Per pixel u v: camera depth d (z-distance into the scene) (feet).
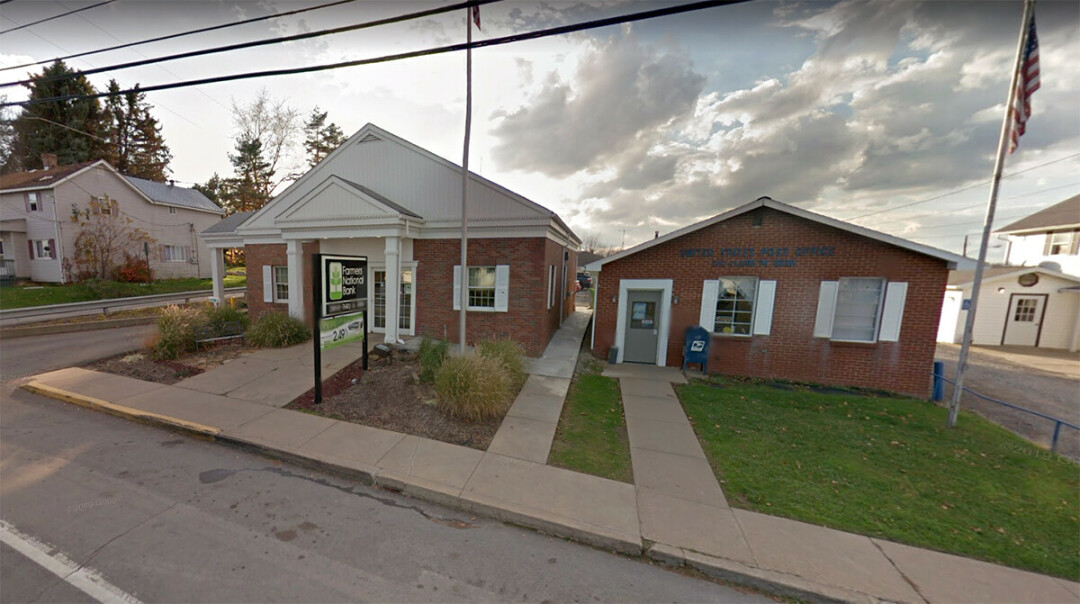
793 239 27.53
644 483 13.82
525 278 31.65
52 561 9.08
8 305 47.26
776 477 14.65
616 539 10.69
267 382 22.43
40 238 63.98
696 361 29.53
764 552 10.48
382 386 21.91
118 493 12.07
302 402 19.69
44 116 92.32
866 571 9.97
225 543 10.00
